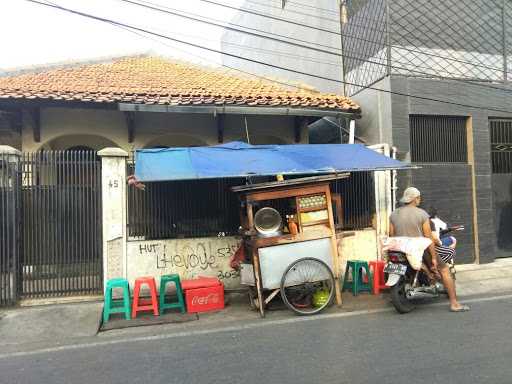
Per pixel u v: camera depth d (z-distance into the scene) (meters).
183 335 5.95
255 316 6.82
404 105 10.26
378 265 8.02
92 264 7.91
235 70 13.65
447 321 6.08
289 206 7.25
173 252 8.30
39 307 7.29
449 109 10.53
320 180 7.04
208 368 4.64
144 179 6.76
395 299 6.45
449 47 10.71
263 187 6.83
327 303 6.91
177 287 7.23
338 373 4.34
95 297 7.71
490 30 11.05
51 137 10.16
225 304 7.58
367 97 11.02
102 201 7.95
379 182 9.50
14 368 4.94
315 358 4.79
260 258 6.80
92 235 7.95
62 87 9.66
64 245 7.83
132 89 9.93
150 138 10.73
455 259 10.36
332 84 12.70
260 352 5.07
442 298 7.43
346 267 8.30
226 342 5.53
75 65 12.11
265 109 10.01
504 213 11.01
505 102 10.98
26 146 10.02
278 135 11.46
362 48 11.31
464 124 10.80
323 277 6.93
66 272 7.81
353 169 7.73
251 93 10.56
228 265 8.57
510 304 6.99
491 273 9.41
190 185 8.55
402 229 6.77
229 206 8.70
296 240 6.95
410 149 10.26
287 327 6.10
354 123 10.92
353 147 9.09
